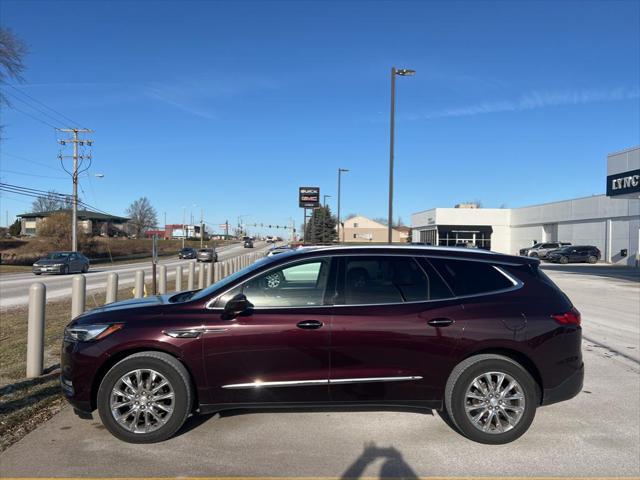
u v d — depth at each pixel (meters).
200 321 4.29
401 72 20.44
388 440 4.35
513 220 59.50
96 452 4.05
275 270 4.54
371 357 4.32
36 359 5.95
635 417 5.00
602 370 6.82
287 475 3.71
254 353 4.28
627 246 41.00
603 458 4.04
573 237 48.72
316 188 41.22
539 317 4.43
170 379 4.23
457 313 4.40
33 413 4.86
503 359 4.36
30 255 47.56
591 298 16.27
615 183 29.81
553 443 4.34
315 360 4.31
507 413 4.36
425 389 4.37
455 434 4.50
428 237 63.38
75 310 7.38
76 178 42.72
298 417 4.86
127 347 4.23
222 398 4.31
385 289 4.51
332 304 4.43
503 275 4.64
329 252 4.64
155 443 4.25
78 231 53.69
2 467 3.77
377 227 117.56
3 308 13.02
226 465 3.86
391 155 20.62
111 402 4.22
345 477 3.69
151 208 120.56
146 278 23.95
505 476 3.72
